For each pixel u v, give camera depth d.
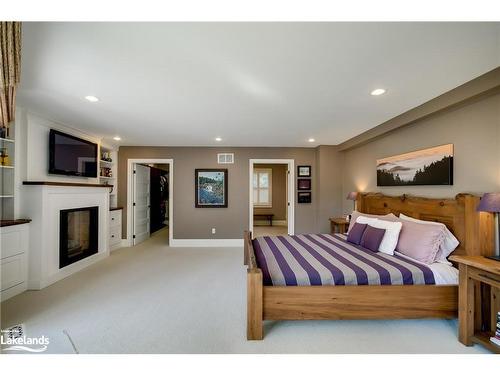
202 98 2.40
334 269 2.08
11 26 1.28
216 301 2.50
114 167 5.05
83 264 3.61
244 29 1.35
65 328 1.99
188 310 2.31
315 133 3.97
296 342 1.83
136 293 2.69
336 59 1.67
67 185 3.28
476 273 1.71
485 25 1.31
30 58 1.65
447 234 2.30
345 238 3.46
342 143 4.78
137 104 2.59
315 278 2.00
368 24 1.30
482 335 1.76
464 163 2.29
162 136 4.23
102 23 1.29
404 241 2.52
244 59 1.67
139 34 1.39
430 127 2.70
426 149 2.74
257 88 2.16
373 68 1.79
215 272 3.41
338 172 5.04
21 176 2.86
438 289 1.98
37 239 2.84
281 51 1.57
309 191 5.31
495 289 1.79
